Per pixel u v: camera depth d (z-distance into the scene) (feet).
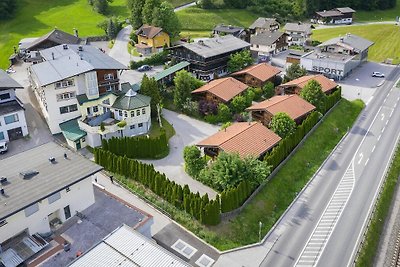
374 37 481.46
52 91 231.91
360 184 207.72
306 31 463.83
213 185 194.29
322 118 268.00
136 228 152.56
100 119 240.53
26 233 147.33
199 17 539.70
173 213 178.60
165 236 168.14
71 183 152.15
